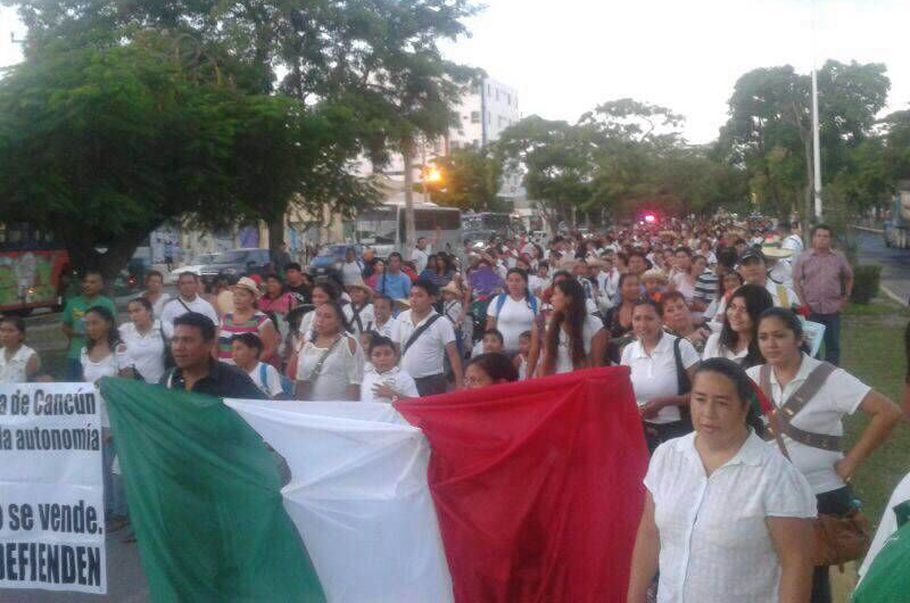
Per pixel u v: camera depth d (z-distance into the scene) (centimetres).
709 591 389
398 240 4725
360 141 2828
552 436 560
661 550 409
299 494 580
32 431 654
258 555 580
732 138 4850
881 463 943
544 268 1928
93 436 647
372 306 1234
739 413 396
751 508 385
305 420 588
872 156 4516
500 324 1082
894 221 5509
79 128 1817
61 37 2422
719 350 667
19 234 3036
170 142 2072
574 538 556
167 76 1997
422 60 3008
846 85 4497
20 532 660
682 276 1409
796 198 4719
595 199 7038
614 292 1568
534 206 8112
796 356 534
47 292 3145
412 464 582
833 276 1312
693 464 402
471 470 574
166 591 591
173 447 595
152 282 1248
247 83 2547
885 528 378
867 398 520
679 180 7350
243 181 2323
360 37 2967
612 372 561
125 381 613
